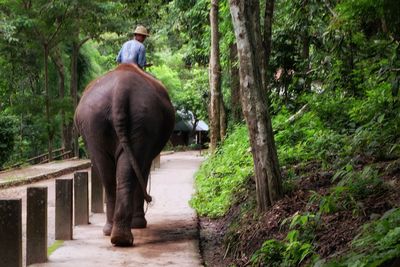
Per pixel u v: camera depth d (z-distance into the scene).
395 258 4.38
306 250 5.65
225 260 7.67
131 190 7.59
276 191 7.71
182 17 22.70
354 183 6.69
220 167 13.57
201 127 51.50
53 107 26.27
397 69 7.92
